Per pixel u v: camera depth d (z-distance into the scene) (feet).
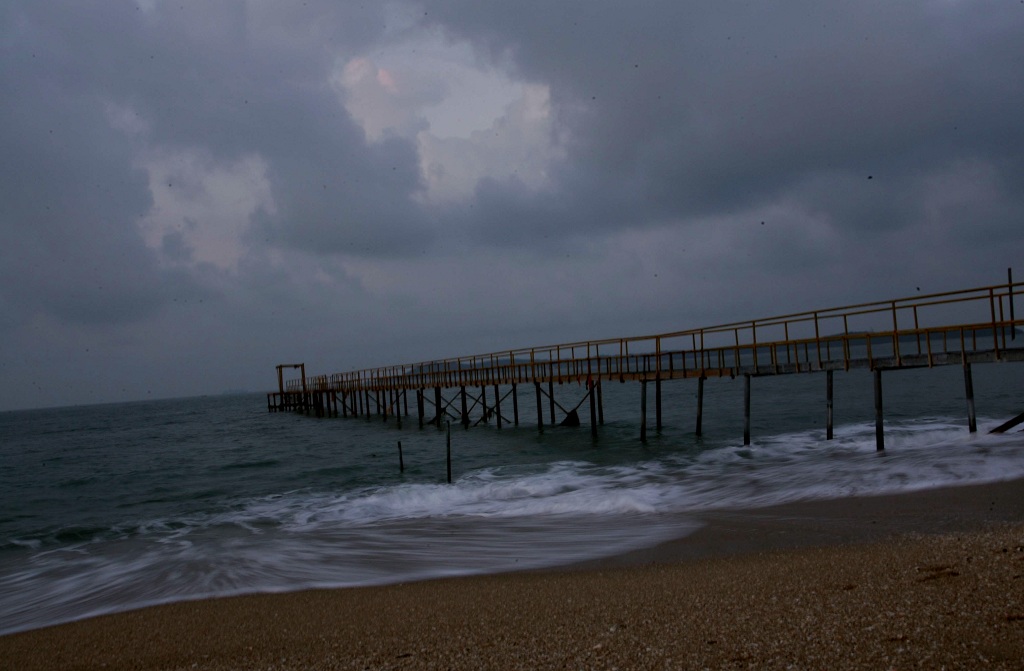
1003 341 51.96
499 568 33.71
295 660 21.49
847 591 22.21
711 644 18.38
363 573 34.71
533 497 54.13
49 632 27.94
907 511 37.65
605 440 88.17
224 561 38.83
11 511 67.82
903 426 82.07
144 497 70.90
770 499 45.34
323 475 76.59
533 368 98.89
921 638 17.07
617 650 18.76
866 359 60.75
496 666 18.67
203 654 23.30
